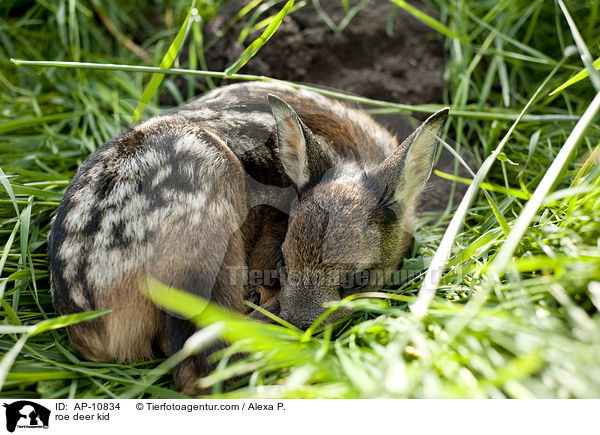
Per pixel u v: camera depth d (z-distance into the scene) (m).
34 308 1.41
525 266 1.30
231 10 1.70
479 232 1.42
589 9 1.67
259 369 1.31
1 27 1.75
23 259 1.40
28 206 1.44
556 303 1.31
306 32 1.67
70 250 1.36
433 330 1.31
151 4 1.96
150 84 1.46
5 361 1.28
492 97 1.67
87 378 1.35
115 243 1.35
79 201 1.37
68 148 1.61
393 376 1.26
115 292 1.35
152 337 1.37
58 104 1.69
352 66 1.68
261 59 1.67
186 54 1.72
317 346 1.33
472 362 1.28
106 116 1.66
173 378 1.34
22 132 1.63
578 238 1.33
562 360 1.25
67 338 1.38
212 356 1.32
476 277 1.35
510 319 1.29
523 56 1.63
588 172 1.37
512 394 1.26
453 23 1.68
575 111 1.63
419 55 1.68
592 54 1.61
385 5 1.69
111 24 1.81
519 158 1.57
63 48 1.76
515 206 1.48
